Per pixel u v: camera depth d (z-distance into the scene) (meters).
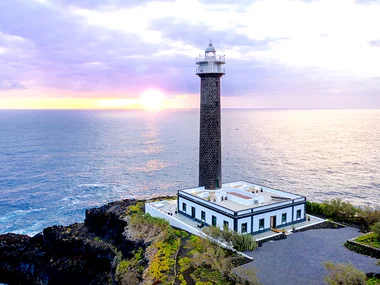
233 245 46.78
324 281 37.69
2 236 74.06
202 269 42.19
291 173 129.00
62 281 62.62
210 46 61.22
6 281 66.94
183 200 63.03
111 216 70.25
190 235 54.31
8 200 102.62
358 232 53.47
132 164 151.88
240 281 37.69
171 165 148.62
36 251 68.50
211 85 61.56
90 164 152.62
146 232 58.94
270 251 46.25
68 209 95.38
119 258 57.34
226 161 152.50
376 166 140.62
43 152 185.88
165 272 42.38
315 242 49.34
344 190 105.75
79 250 65.69
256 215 52.69
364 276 34.72
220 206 53.75
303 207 58.62
